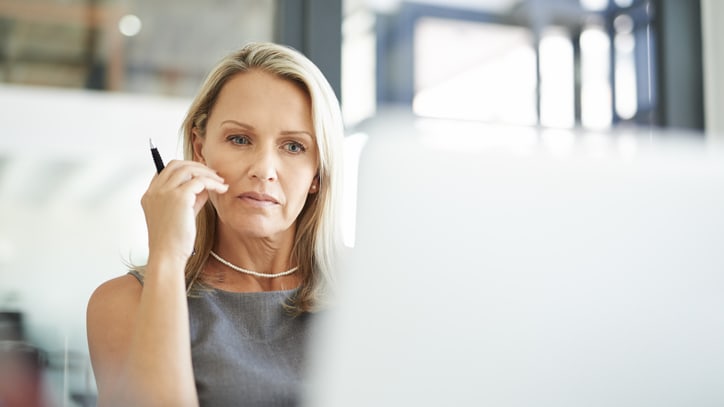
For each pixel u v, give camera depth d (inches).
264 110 40.2
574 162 20.3
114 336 38.7
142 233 100.6
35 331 92.2
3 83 100.3
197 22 107.0
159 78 105.1
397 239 19.6
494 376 19.7
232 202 40.1
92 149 101.7
